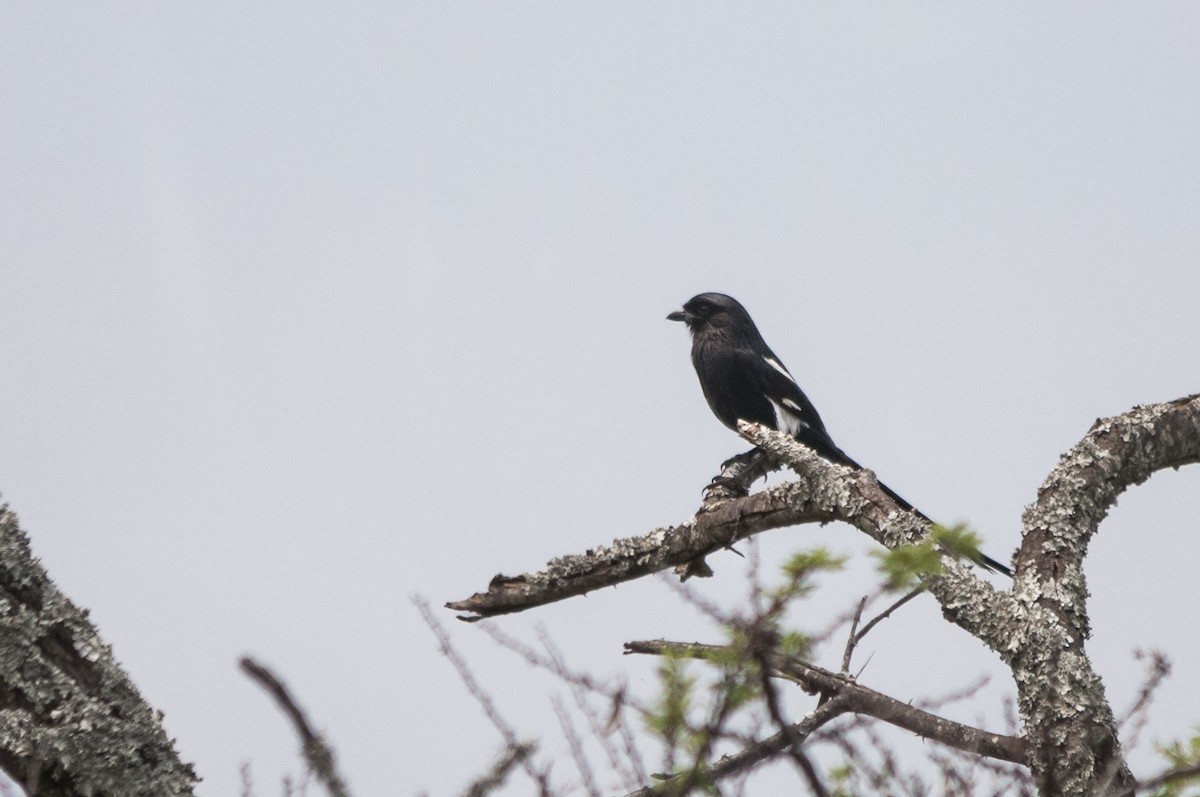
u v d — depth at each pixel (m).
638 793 6.03
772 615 5.77
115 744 7.25
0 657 7.26
